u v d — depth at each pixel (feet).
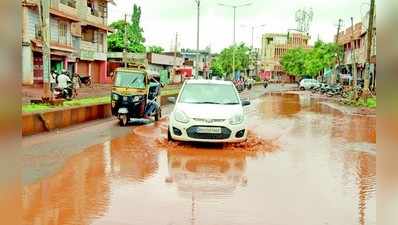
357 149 43.52
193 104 44.06
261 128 61.11
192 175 30.40
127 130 55.11
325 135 54.80
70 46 156.56
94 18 178.91
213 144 43.50
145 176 29.78
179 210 22.18
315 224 20.48
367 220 21.18
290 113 90.07
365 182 29.17
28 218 20.40
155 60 236.22
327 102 133.49
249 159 37.01
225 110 42.52
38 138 45.98
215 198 24.62
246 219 20.95
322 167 34.17
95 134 50.67
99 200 23.68
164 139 46.03
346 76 212.02
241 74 303.07
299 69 323.16
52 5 142.41
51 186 26.45
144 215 21.22
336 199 24.88
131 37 230.27
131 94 60.70
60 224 19.66
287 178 30.12
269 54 405.18
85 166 32.53
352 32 176.24
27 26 127.24
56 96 76.89
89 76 168.86
